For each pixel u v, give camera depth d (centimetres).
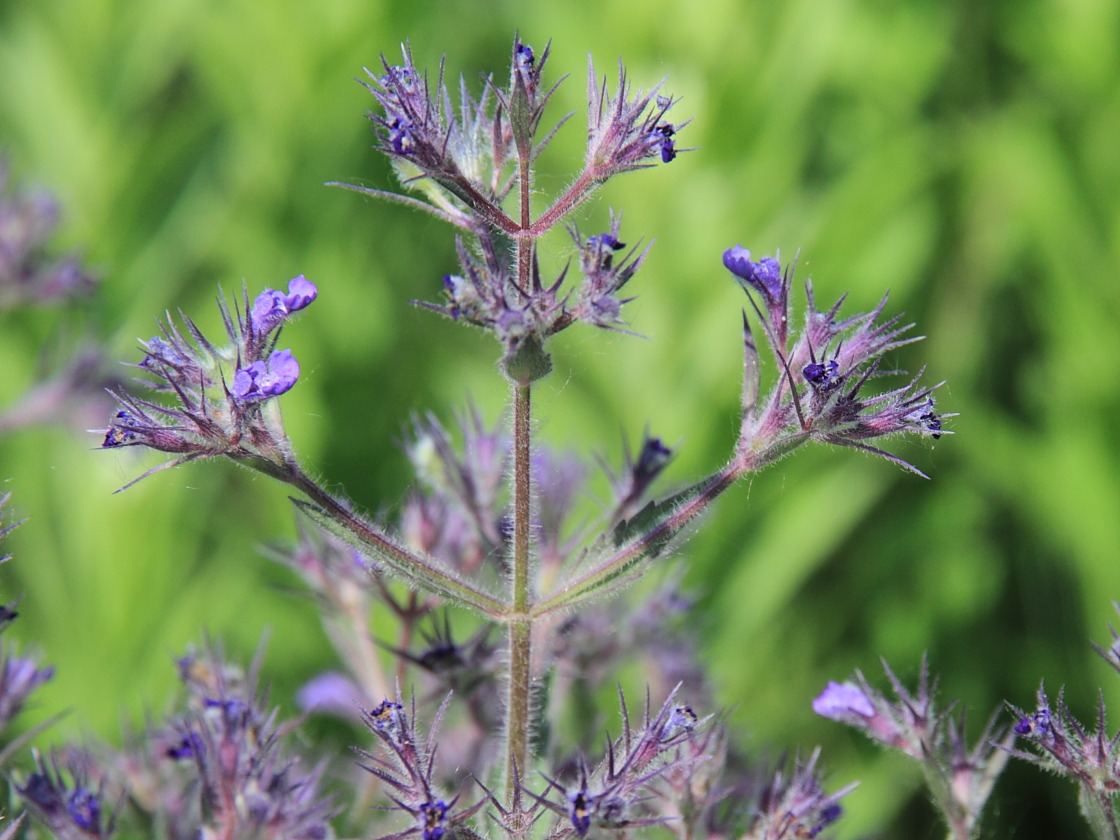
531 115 36
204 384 36
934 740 38
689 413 48
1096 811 37
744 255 37
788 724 49
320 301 53
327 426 52
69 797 38
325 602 41
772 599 48
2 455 49
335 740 43
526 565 37
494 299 35
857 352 37
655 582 43
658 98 36
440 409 53
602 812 36
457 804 38
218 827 38
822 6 50
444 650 39
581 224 49
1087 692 52
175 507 48
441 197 37
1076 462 52
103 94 52
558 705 40
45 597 47
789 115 51
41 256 48
